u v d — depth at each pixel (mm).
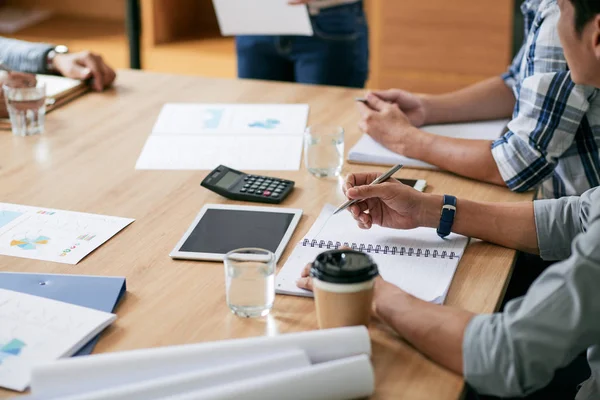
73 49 3910
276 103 2043
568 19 1126
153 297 1201
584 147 1650
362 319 1092
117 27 4188
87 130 1871
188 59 3834
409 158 1713
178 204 1509
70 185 1584
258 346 1007
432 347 1062
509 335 1019
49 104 2006
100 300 1168
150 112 1981
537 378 1021
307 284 1208
